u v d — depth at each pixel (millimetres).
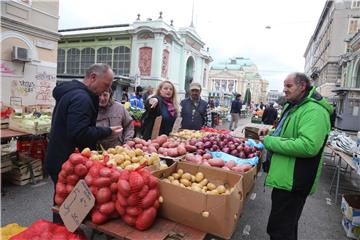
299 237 3412
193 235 1580
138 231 1612
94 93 2369
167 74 23656
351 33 34125
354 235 3428
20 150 4754
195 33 27969
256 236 3354
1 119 4805
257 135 4160
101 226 1659
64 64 26359
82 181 1707
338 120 18500
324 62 39688
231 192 1603
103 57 24234
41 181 4676
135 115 8109
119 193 1632
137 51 22469
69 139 2273
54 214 2350
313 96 2297
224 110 20484
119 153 2254
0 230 1902
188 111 4879
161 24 21453
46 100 10070
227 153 2898
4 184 4398
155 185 1675
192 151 2865
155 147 2811
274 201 2420
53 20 10055
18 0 8602
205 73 33812
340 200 4832
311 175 2252
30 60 9125
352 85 27844
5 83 8492
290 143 2178
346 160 4184
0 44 8180
